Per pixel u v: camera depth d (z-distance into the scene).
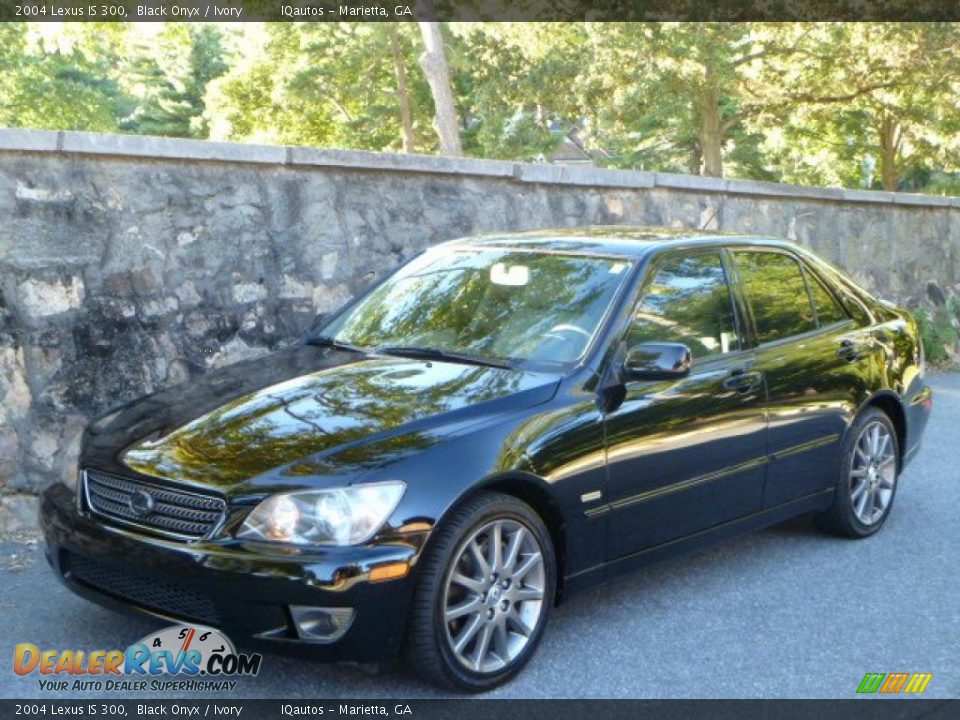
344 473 3.89
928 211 13.96
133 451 4.23
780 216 11.79
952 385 11.83
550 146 26.98
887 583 5.57
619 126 21.50
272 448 4.05
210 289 7.06
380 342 5.24
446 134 18.53
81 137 6.41
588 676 4.36
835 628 4.95
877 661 4.60
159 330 6.79
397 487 3.91
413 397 4.42
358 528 3.82
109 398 6.56
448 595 4.02
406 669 4.34
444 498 3.96
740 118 24.14
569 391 4.57
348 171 7.84
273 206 7.40
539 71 21.33
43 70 33.19
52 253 6.34
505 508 4.18
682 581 5.51
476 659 4.12
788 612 5.12
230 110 30.81
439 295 5.41
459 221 8.55
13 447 6.14
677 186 10.43
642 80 19.55
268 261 7.36
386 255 8.05
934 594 5.43
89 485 4.28
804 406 5.64
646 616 5.02
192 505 3.94
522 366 4.75
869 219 13.03
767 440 5.39
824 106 23.45
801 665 4.54
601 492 4.54
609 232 5.71
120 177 6.65
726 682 4.35
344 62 29.56
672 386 4.92
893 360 6.38
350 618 3.81
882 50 19.42
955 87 19.64
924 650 4.73
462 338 5.06
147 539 3.97
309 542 3.80
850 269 12.76
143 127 47.56
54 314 6.34
